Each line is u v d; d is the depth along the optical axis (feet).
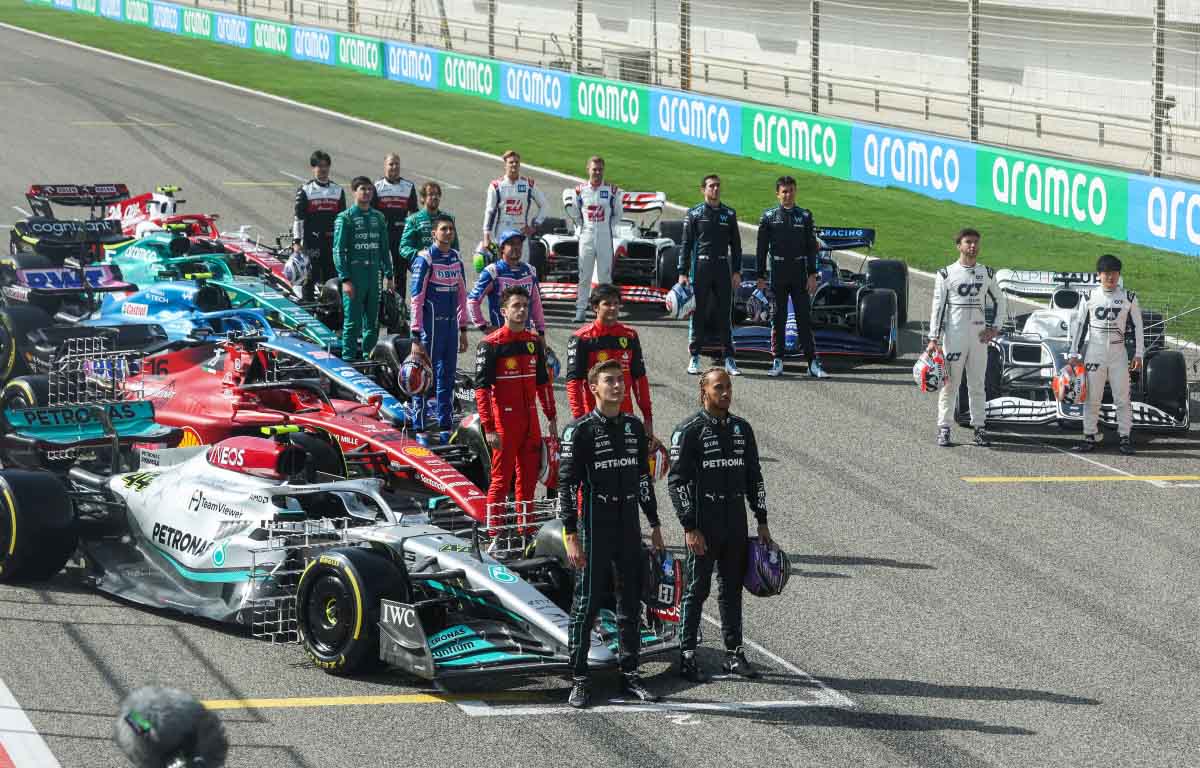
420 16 293.84
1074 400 83.71
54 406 63.77
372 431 63.36
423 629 47.62
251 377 67.92
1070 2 210.18
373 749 44.50
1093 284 91.81
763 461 79.82
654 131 207.82
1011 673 52.70
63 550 57.67
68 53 283.38
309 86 250.37
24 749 43.34
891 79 239.71
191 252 98.68
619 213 105.19
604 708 48.44
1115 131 195.83
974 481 77.46
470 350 102.42
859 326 101.81
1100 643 55.88
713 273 94.38
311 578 50.88
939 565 64.34
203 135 197.47
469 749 44.73
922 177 165.27
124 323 83.30
